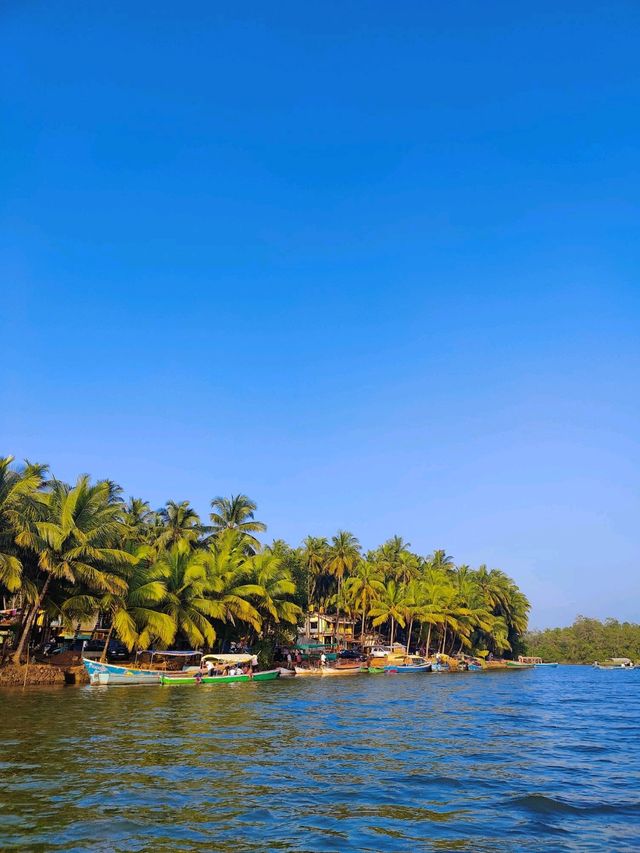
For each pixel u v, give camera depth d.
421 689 58.47
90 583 48.53
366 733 29.31
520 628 144.12
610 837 14.81
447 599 109.38
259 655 71.75
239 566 70.19
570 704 50.59
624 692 68.06
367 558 123.12
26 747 22.41
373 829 14.66
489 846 13.88
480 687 64.62
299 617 87.69
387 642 114.25
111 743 23.67
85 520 49.59
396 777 20.06
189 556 63.84
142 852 12.57
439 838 14.26
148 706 36.16
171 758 21.34
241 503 82.50
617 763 24.45
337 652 87.62
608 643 190.62
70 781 17.66
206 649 67.06
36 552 46.88
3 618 53.72
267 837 13.77
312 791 17.86
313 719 33.56
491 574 141.62
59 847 12.66
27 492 47.00
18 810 14.91
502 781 20.22
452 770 21.59
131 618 52.28
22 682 45.62
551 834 14.87
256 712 35.72
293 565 92.50
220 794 17.00
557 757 25.31
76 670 49.19
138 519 78.44
